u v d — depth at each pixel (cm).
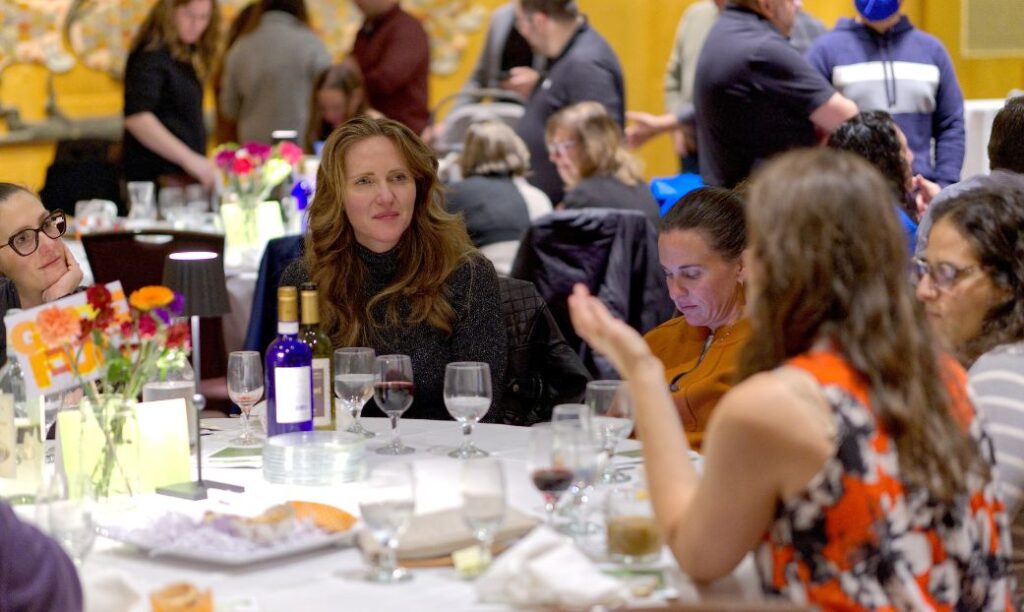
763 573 180
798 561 176
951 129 573
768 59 520
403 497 190
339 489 250
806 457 171
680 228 295
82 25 849
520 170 546
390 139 327
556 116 536
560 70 641
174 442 253
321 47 729
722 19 534
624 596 179
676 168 895
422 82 738
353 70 696
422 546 202
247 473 265
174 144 690
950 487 177
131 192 617
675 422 196
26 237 327
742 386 175
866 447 172
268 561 204
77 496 232
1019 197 229
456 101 748
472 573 194
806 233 175
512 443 286
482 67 743
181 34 695
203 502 242
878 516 173
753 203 180
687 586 190
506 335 349
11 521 169
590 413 235
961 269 228
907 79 564
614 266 477
